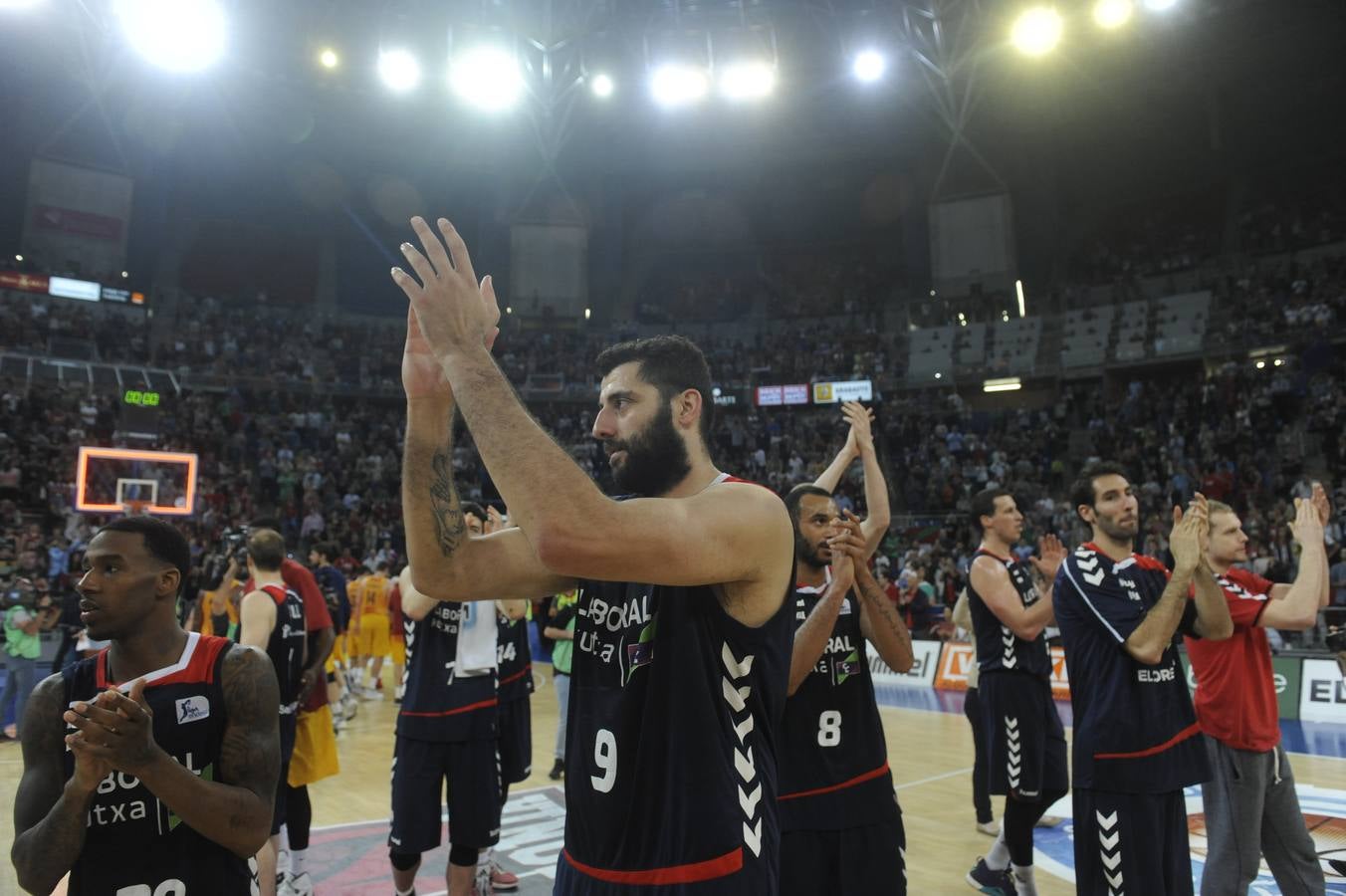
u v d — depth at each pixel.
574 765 1.58
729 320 30.64
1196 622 3.35
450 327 1.39
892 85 26.23
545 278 29.73
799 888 2.78
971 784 6.62
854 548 2.79
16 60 22.73
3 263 23.08
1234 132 25.17
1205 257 25.64
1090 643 3.17
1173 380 23.17
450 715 3.84
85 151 25.16
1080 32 23.25
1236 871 3.34
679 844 1.41
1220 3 22.16
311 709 4.18
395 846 3.77
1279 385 19.88
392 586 10.68
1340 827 5.01
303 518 20.58
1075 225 28.25
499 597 1.71
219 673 2.09
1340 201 24.14
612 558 1.25
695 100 27.34
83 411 20.03
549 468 1.26
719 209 31.64
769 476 23.77
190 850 2.02
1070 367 24.78
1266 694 3.38
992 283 27.95
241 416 22.56
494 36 23.88
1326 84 23.59
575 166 30.14
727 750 1.46
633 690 1.52
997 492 4.49
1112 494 3.24
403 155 28.50
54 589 14.20
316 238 29.55
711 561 1.36
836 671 2.96
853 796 2.83
